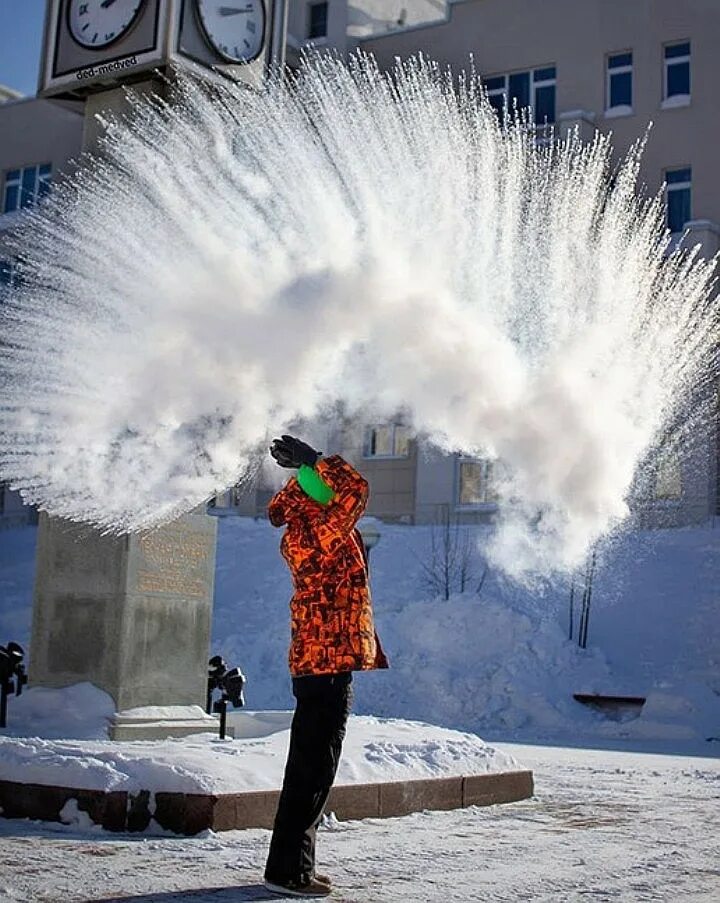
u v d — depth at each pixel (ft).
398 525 91.61
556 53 99.71
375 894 15.46
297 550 15.79
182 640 33.19
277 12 36.32
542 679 59.31
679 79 96.63
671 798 27.71
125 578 31.91
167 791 19.65
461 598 67.10
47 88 35.68
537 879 16.87
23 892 14.74
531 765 36.17
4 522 112.78
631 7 97.35
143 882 15.60
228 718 35.99
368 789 22.25
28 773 20.62
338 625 15.52
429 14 119.85
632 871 17.84
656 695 54.80
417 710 58.49
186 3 33.83
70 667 32.50
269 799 20.31
